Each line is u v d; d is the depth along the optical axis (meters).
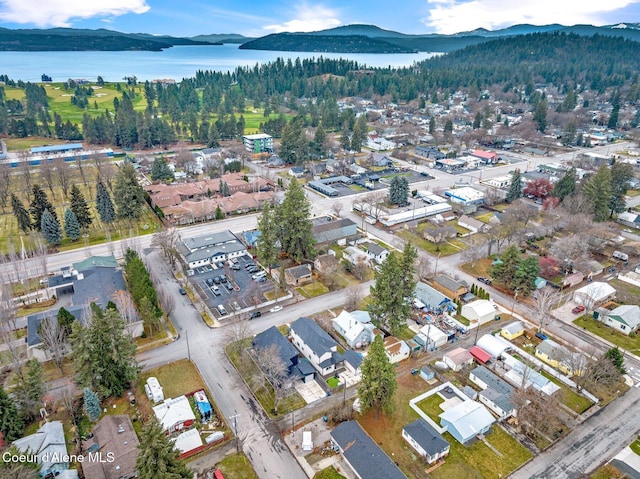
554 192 112.25
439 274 78.75
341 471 42.59
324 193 124.50
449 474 42.59
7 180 115.75
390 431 47.66
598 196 101.50
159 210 104.31
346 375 56.03
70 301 71.12
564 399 52.28
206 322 66.06
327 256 81.38
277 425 48.06
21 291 73.31
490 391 52.06
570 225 93.06
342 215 108.88
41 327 55.59
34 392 47.28
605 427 48.34
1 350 58.38
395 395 52.75
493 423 48.81
